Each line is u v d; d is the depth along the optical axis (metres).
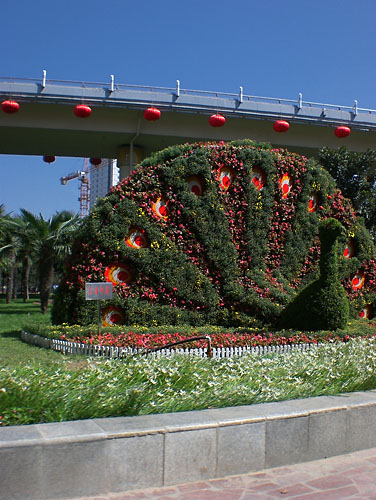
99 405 5.36
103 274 14.93
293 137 35.16
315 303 14.20
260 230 16.56
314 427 5.70
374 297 18.59
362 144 36.28
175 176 15.74
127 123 32.31
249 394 6.14
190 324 15.37
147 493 4.66
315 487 4.93
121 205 15.20
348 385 6.93
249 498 4.63
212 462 5.07
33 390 5.40
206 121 33.25
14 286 68.06
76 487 4.46
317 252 17.72
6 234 39.53
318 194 18.12
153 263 15.16
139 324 14.89
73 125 31.48
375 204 23.98
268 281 16.27
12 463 4.27
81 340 12.96
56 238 30.02
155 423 4.97
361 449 6.06
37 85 29.31
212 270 15.89
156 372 6.39
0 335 17.50
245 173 16.53
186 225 15.76
